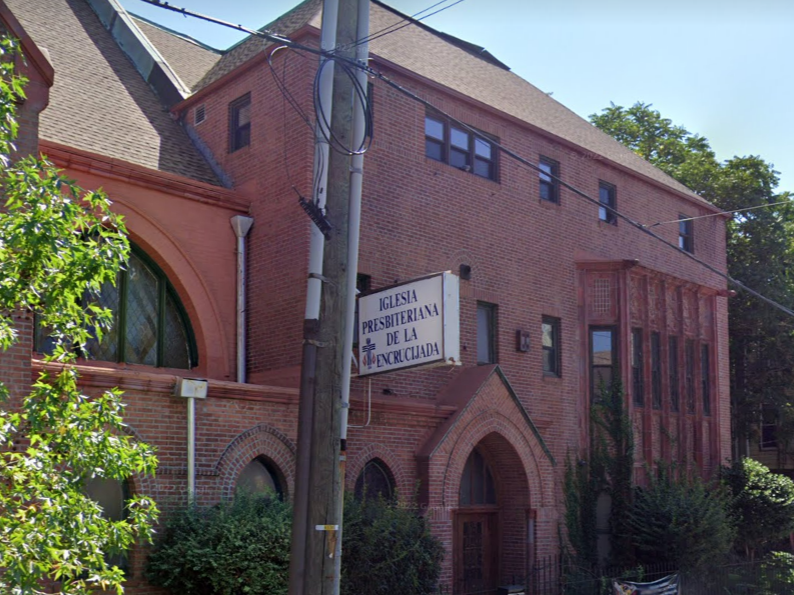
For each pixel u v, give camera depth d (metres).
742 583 22.11
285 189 18.02
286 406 15.52
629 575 19.66
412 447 17.70
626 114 41.78
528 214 21.97
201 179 19.08
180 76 22.50
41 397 9.03
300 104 17.98
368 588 14.25
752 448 36.78
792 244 35.28
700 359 25.72
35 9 21.92
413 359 15.57
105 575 8.61
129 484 13.48
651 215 26.09
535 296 21.72
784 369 32.94
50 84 12.84
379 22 21.97
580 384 22.47
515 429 19.42
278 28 19.95
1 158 8.88
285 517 13.50
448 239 19.84
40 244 8.49
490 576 19.75
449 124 20.53
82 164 16.39
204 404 14.36
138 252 17.30
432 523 17.34
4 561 7.84
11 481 8.95
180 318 17.78
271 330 17.72
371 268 18.17
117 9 23.28
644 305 23.84
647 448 23.19
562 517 21.22
